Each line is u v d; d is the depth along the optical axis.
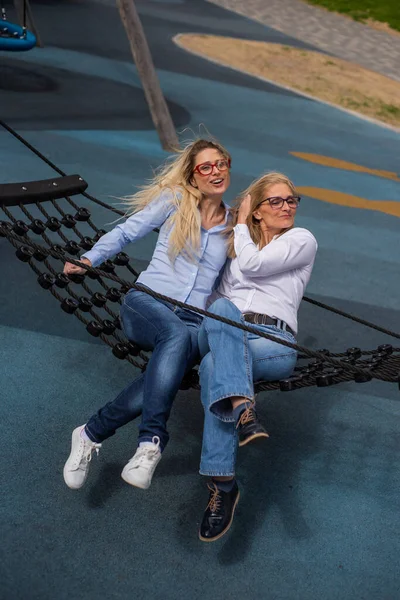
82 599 3.85
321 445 5.30
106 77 15.10
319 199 10.64
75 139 11.13
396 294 8.05
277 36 22.72
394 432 5.54
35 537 4.20
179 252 4.71
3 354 5.77
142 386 4.30
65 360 5.82
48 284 4.75
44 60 15.65
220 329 4.25
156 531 4.36
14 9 19.02
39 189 5.58
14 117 11.73
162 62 17.30
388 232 9.89
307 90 17.34
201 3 25.61
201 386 4.23
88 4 21.88
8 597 3.79
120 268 7.38
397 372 4.23
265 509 4.64
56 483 4.61
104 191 9.31
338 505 4.75
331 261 8.61
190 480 4.79
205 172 4.70
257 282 4.63
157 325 4.41
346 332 7.03
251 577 4.14
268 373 4.41
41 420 5.12
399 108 17.22
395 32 25.52
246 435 3.95
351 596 4.10
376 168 12.94
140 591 3.95
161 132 11.45
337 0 28.31
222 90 16.02
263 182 4.76
